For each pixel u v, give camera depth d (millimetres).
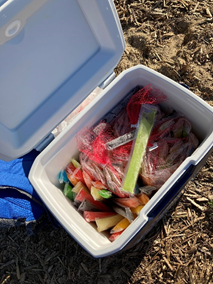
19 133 588
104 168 678
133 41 990
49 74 568
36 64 531
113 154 688
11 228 892
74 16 523
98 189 680
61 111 624
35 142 622
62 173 717
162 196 560
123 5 1018
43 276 858
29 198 825
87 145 686
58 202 646
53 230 872
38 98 585
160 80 663
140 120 685
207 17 943
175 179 564
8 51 473
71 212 659
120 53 625
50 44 525
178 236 823
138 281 814
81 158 710
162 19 979
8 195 813
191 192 841
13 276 869
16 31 446
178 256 812
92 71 623
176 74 930
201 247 807
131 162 658
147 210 557
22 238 884
